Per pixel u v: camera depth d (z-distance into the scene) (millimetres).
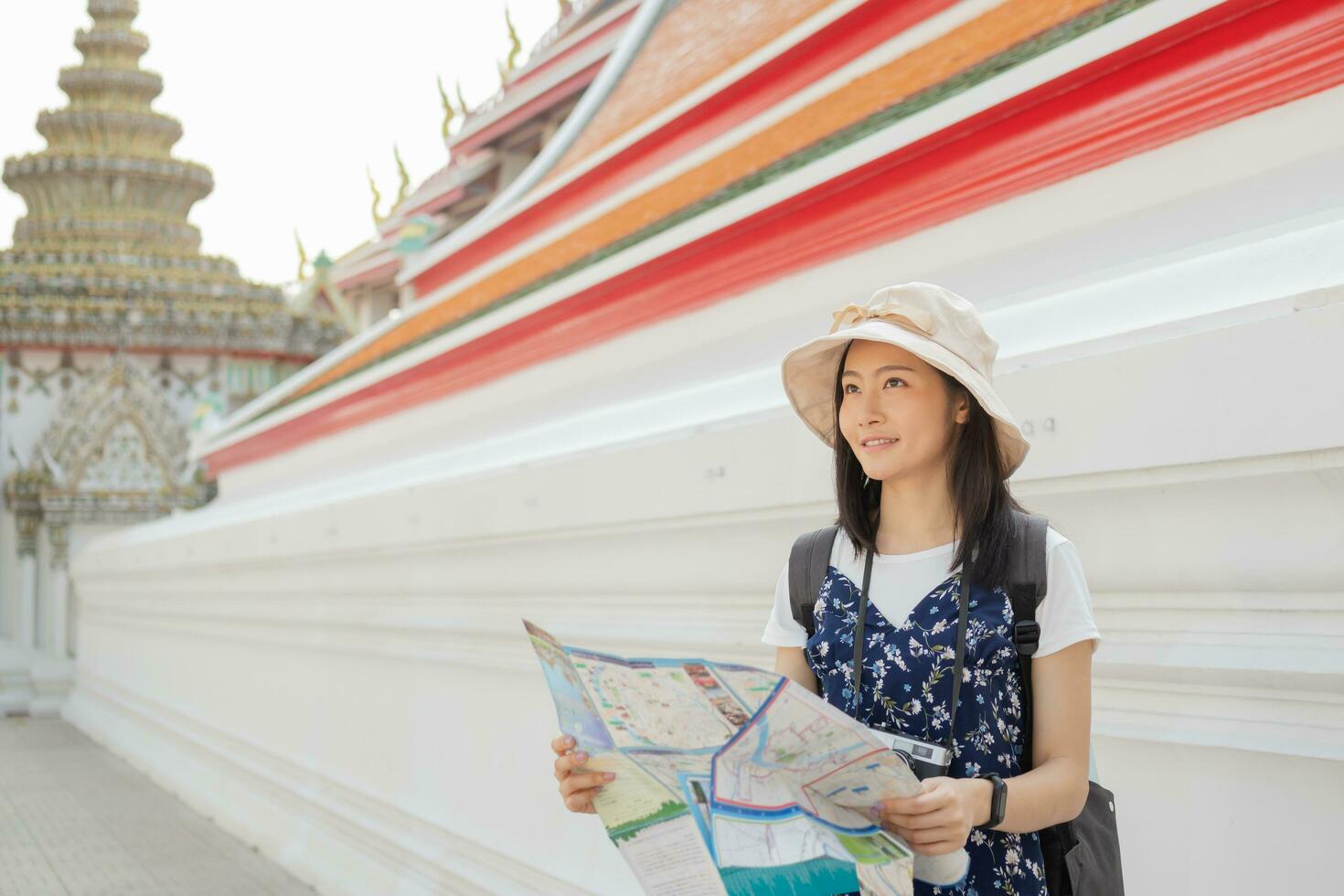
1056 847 1740
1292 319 2004
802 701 1526
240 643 7316
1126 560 2285
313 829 5934
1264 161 2633
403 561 5082
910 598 1823
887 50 3832
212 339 17062
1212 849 2154
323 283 18531
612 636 3715
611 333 5082
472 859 4512
